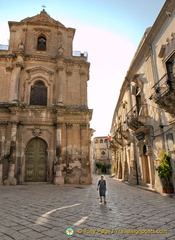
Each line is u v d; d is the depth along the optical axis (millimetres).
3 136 19672
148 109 15914
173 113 11680
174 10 12305
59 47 23734
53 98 22188
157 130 14180
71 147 20547
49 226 5742
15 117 19797
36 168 20062
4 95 21250
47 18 25562
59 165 19266
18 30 24375
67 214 7172
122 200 10211
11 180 18188
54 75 23031
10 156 18750
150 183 15211
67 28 25656
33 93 22188
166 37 13281
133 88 19422
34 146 20609
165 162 12320
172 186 12055
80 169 20047
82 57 24594
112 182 23500
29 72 22547
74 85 23141
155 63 14820
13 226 5750
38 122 20672
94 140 70812
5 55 22188
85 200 10195
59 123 20406
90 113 21953
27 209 8031
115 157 35156
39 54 23891
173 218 6496
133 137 19609
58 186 17281
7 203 9344
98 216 6855
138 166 18469
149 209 7949
